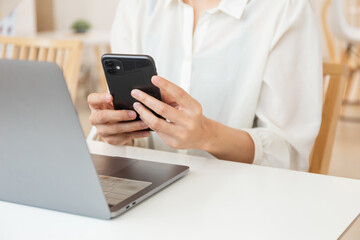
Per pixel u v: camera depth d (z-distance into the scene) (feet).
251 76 3.67
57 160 1.99
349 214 2.18
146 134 3.21
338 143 11.32
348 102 15.80
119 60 2.79
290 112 3.62
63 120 1.86
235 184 2.54
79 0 18.22
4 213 2.14
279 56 3.64
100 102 3.02
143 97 2.59
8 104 1.92
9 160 2.10
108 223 2.05
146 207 2.22
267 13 3.68
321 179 2.63
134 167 2.71
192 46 3.86
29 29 13.20
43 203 2.17
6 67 1.83
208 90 3.84
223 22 3.78
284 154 3.43
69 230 1.99
